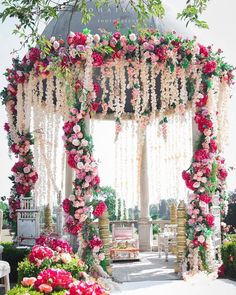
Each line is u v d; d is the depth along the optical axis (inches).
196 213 404.5
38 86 462.6
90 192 383.2
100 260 374.3
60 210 503.2
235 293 319.6
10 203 463.2
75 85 381.4
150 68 432.1
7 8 185.0
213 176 412.5
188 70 411.8
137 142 497.0
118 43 391.5
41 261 260.5
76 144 382.6
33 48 402.6
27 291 166.9
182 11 209.3
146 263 502.9
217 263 409.4
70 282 172.7
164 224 626.5
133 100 419.8
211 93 416.2
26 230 413.4
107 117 585.0
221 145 445.7
